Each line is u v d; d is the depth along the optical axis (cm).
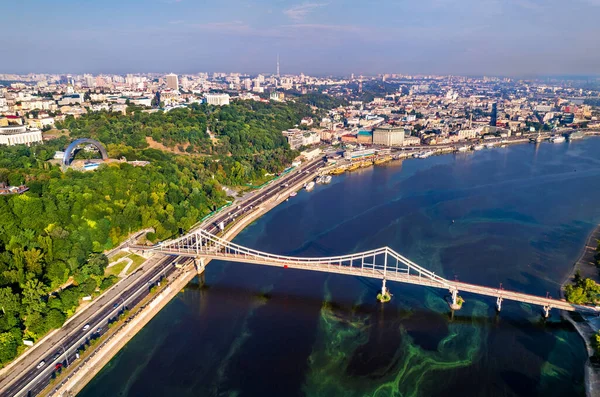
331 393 19175
